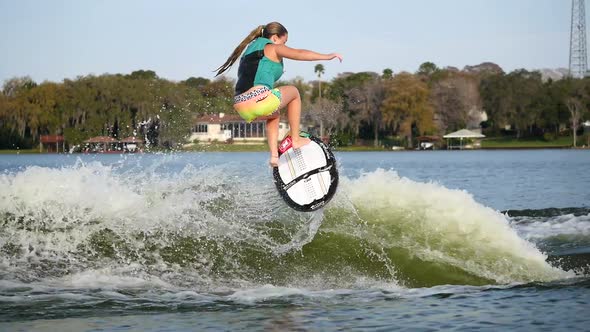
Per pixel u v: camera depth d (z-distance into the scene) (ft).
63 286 40.98
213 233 46.39
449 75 550.77
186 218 47.16
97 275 42.55
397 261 45.91
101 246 44.52
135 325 34.35
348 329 33.99
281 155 44.24
